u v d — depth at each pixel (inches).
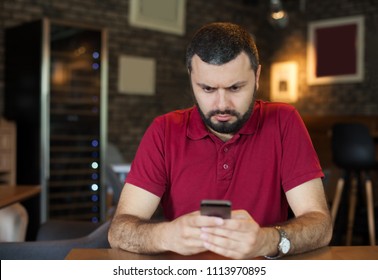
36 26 193.9
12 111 205.3
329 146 291.0
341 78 308.2
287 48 328.8
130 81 261.7
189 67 60.9
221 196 66.5
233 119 60.7
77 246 76.4
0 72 210.5
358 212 231.8
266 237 53.3
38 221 192.4
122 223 61.0
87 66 208.2
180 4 280.8
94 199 212.2
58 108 202.2
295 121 68.2
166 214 69.3
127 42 260.5
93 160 211.9
